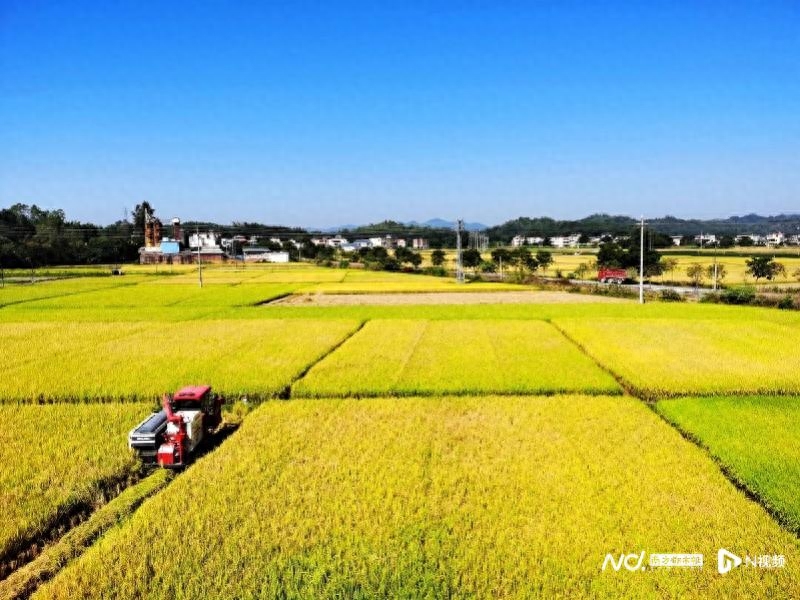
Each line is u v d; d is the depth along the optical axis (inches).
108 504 506.3
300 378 967.6
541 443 623.2
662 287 3046.3
